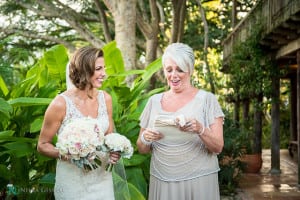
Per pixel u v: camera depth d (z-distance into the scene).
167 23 18.09
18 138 3.54
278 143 10.00
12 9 16.86
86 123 2.71
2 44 5.11
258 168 10.35
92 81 2.87
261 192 7.94
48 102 3.48
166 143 2.84
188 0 17.69
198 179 2.82
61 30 17.80
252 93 11.11
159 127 2.81
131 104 4.66
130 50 9.26
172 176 2.83
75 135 2.66
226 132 8.27
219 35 17.80
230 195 7.70
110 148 2.76
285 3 7.00
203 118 2.84
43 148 2.89
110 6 9.38
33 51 17.34
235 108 14.95
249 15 9.85
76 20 14.62
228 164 7.95
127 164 4.04
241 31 10.77
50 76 4.43
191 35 18.31
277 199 7.32
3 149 3.79
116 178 3.54
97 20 16.33
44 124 2.89
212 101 2.87
